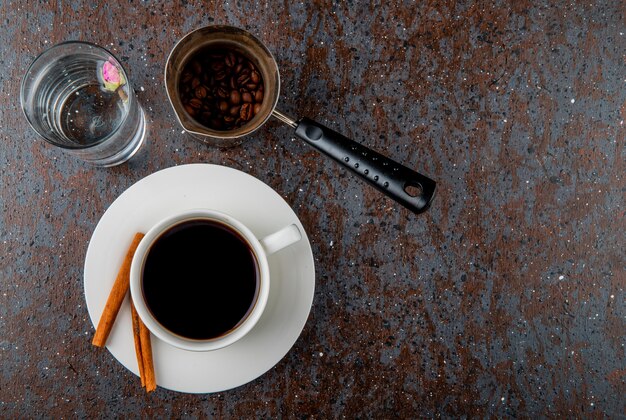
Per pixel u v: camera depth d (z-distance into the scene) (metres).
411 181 0.47
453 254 0.54
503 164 0.55
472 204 0.54
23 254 0.52
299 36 0.54
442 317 0.54
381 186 0.48
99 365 0.52
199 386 0.48
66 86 0.50
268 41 0.53
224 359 0.48
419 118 0.54
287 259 0.48
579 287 0.55
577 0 0.55
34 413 0.52
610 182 0.54
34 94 0.49
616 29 0.54
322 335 0.53
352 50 0.54
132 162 0.52
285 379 0.53
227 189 0.48
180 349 0.48
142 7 0.53
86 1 0.52
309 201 0.53
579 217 0.55
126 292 0.47
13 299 0.52
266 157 0.53
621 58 0.55
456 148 0.54
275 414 0.53
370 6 0.54
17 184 0.52
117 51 0.53
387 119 0.54
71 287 0.52
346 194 0.53
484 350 0.54
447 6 0.54
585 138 0.54
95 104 0.51
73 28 0.52
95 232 0.47
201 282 0.47
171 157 0.53
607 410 0.54
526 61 0.55
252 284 0.47
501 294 0.54
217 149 0.53
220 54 0.50
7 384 0.52
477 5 0.54
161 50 0.53
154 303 0.46
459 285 0.54
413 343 0.54
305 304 0.48
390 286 0.54
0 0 0.52
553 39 0.54
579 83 0.54
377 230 0.54
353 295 0.54
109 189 0.52
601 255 0.55
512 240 0.54
